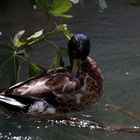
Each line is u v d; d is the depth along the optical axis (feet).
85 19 63.31
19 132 32.83
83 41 37.27
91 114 36.04
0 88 39.09
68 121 34.55
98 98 37.78
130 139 31.71
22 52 36.88
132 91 40.24
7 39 53.88
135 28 59.06
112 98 38.96
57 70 36.99
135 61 47.44
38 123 34.45
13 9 67.56
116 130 33.24
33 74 37.60
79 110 36.55
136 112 36.40
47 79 35.78
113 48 51.42
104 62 47.19
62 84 35.78
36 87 35.09
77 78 36.63
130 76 43.65
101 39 54.70
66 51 38.27
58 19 63.26
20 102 34.65
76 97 36.09
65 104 35.73
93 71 37.81
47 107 35.14
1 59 36.63
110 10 68.13
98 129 33.42
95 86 37.24
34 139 31.81
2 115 35.29
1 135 32.35
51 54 48.98
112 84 41.73
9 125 33.88
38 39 37.81
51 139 31.83
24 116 34.88
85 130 33.35
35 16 63.62
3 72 38.11
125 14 65.82
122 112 36.40
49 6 35.22
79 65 37.14
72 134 32.76
